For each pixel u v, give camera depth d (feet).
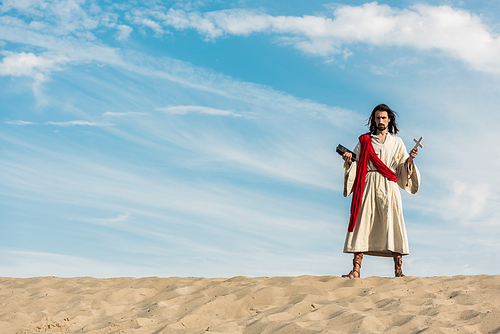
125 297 22.65
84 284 26.45
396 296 19.63
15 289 24.99
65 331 17.38
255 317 17.83
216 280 26.43
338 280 23.45
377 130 27.89
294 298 20.08
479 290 20.07
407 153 27.45
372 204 26.55
